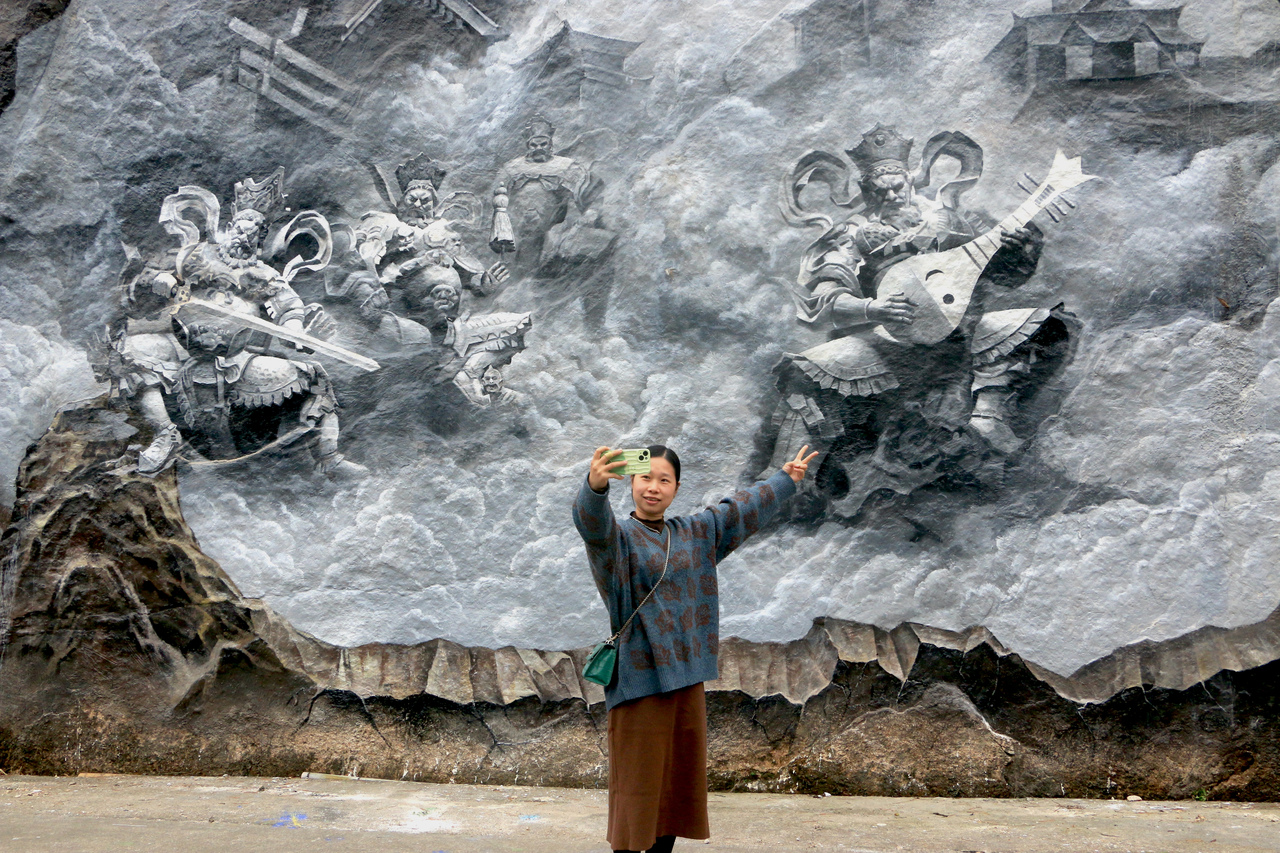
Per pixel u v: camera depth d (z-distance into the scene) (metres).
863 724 4.18
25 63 4.90
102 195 4.86
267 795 3.97
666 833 2.62
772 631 4.29
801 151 4.61
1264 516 4.13
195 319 4.74
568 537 4.44
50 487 4.68
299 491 4.59
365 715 4.38
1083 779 4.05
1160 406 4.26
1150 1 4.50
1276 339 4.23
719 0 4.75
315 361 4.68
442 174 4.77
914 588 4.26
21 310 4.81
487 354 4.63
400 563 4.48
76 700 4.49
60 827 3.39
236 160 4.84
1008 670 4.16
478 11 4.86
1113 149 4.45
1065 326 4.36
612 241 4.65
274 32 4.87
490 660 4.38
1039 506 4.26
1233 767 4.00
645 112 4.72
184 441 4.66
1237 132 4.38
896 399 4.40
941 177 4.51
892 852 3.18
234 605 4.51
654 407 4.51
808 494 4.38
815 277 4.52
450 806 3.80
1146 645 4.11
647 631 2.60
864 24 4.64
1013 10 4.56
